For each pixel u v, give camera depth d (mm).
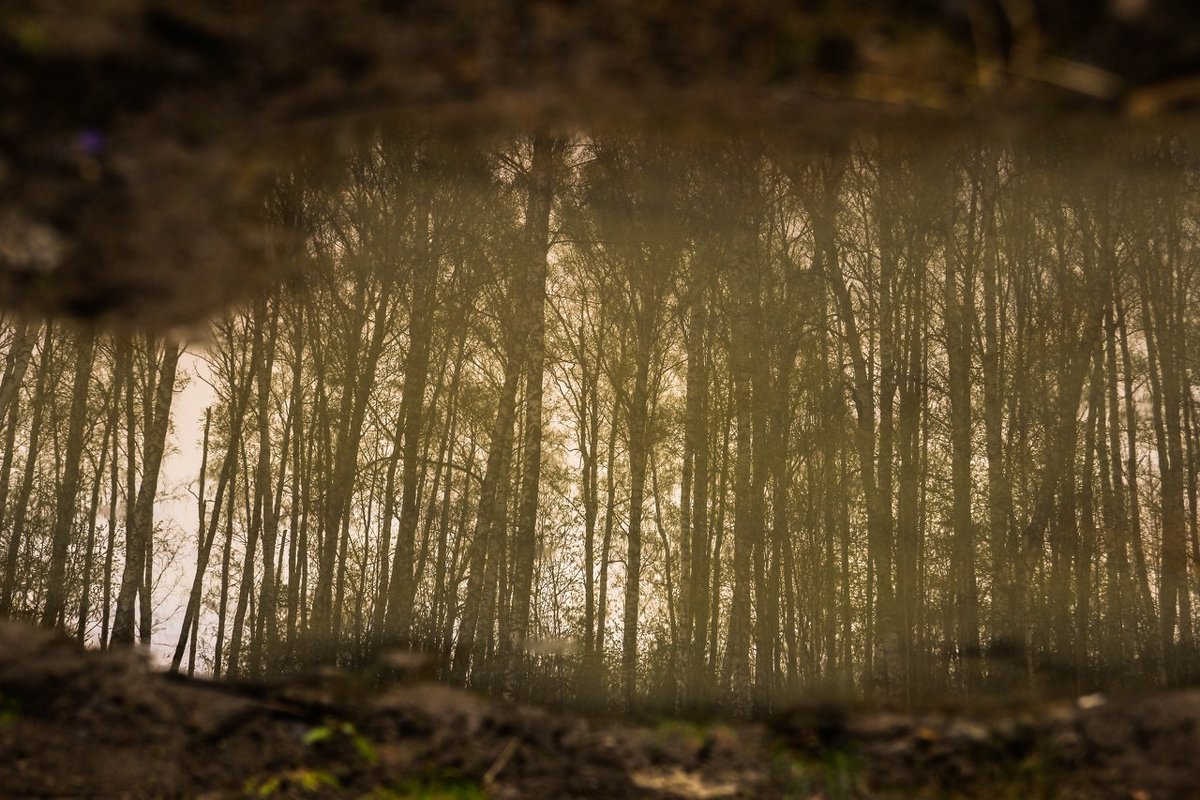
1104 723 3553
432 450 17375
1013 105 1825
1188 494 12195
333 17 1746
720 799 3209
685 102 1905
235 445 14508
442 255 14477
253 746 3271
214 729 3336
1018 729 3621
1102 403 12719
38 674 3492
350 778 3189
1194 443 13086
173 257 2049
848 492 14641
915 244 13539
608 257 14930
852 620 14773
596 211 14281
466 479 16812
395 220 13555
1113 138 7387
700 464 13164
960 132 1938
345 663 12258
